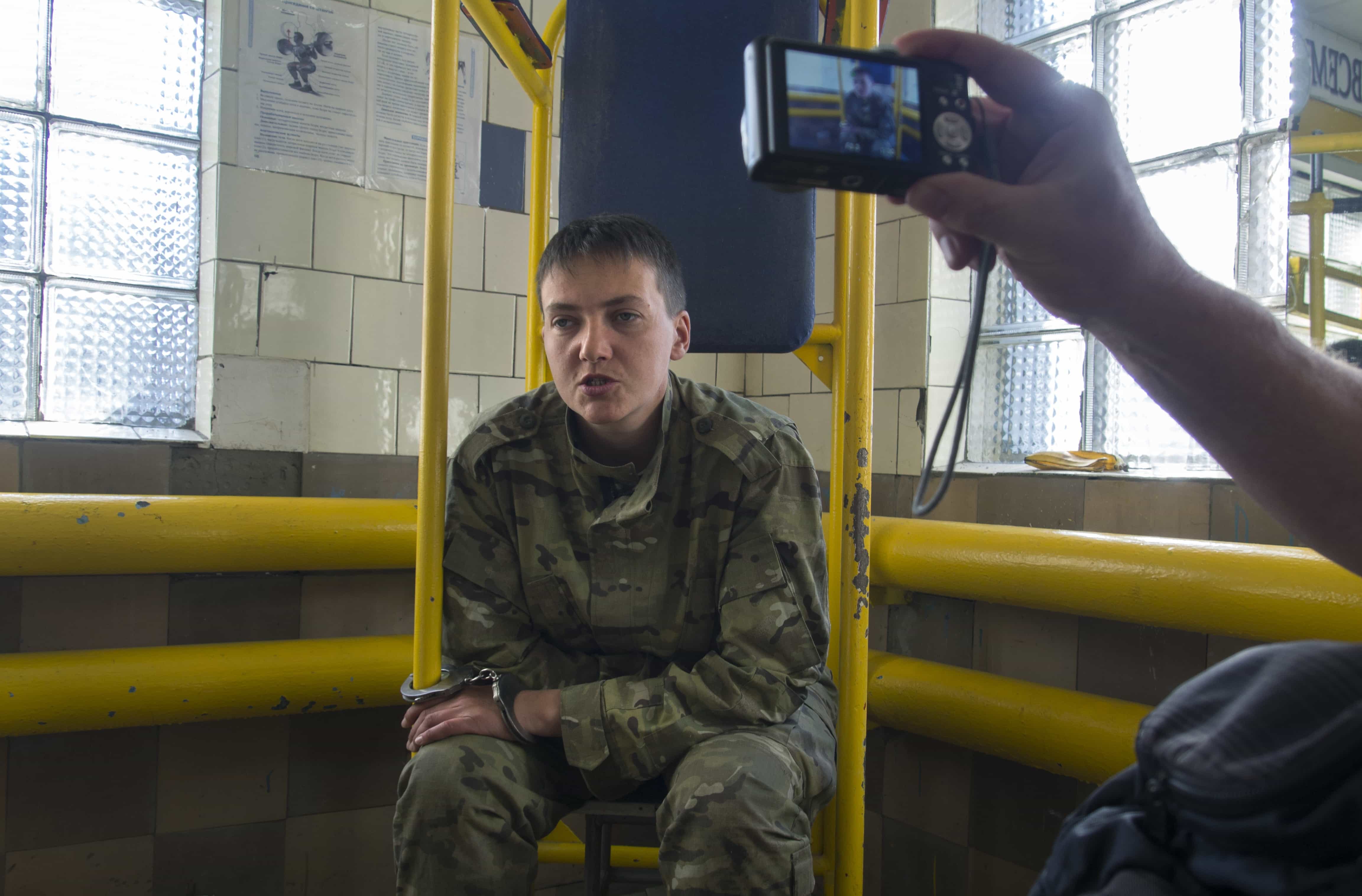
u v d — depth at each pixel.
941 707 1.52
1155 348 0.42
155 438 1.69
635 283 1.02
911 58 0.41
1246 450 0.45
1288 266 1.48
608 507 1.15
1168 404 0.46
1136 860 0.39
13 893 1.53
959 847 1.67
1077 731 1.32
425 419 1.10
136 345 1.79
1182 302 0.40
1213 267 1.58
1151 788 0.42
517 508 1.16
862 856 1.25
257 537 1.54
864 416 1.25
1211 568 1.17
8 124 1.68
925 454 1.86
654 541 1.14
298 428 1.79
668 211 1.31
